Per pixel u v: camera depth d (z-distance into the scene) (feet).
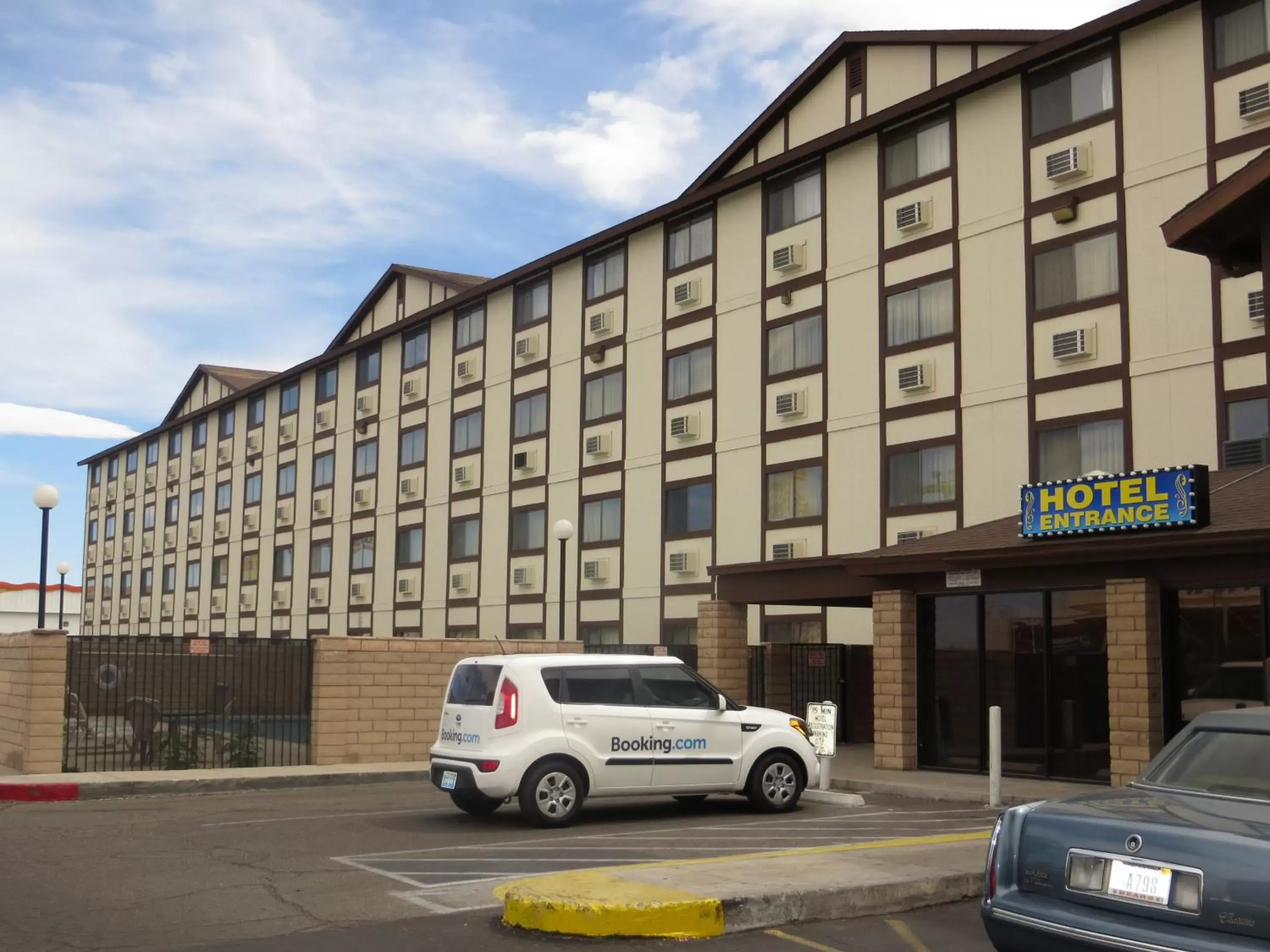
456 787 43.42
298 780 58.23
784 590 71.31
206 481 192.44
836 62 97.60
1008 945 21.20
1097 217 77.61
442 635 133.90
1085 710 54.75
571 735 43.55
